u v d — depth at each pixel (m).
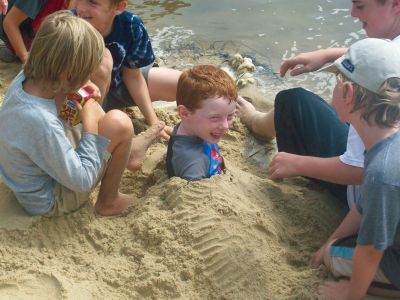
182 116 2.63
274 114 2.96
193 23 4.81
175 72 3.55
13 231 2.40
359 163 2.44
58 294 2.18
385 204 1.90
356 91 2.00
